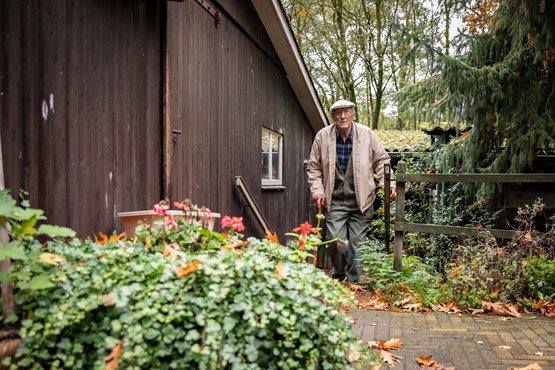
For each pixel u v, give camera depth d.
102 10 3.47
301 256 2.46
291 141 9.84
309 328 2.02
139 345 1.80
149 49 4.15
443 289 4.43
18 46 2.65
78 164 3.16
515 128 6.49
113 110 3.59
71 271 2.04
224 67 6.15
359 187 5.02
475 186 7.10
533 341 3.26
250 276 2.01
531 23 6.01
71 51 3.11
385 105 17.91
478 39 6.63
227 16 6.27
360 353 2.27
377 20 15.96
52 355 1.90
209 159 5.61
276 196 8.80
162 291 1.93
